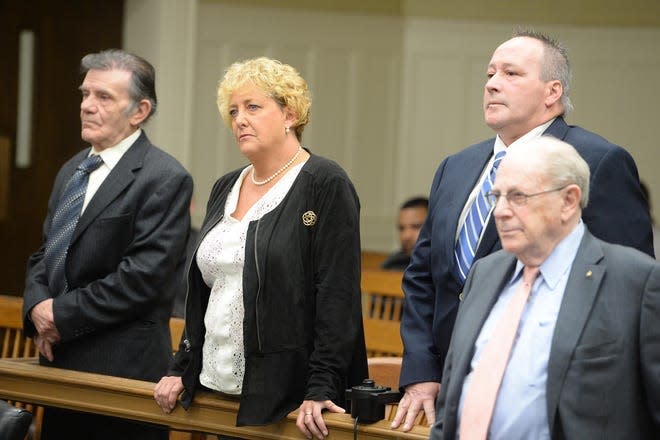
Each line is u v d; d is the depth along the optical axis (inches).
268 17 436.8
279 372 148.8
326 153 455.5
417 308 156.6
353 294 150.2
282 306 149.3
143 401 161.8
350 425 142.2
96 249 181.5
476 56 465.7
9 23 365.7
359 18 454.9
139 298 178.5
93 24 365.7
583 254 121.6
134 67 187.3
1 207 367.2
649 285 117.7
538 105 148.8
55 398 168.4
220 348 154.5
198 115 423.5
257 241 150.6
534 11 454.6
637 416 117.2
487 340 125.3
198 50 422.6
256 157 155.0
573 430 116.0
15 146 366.9
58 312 178.2
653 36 451.2
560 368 117.6
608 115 457.7
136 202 182.5
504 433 119.9
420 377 149.6
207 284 158.6
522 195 120.0
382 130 465.7
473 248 149.9
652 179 456.8
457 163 159.2
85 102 186.1
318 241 150.4
